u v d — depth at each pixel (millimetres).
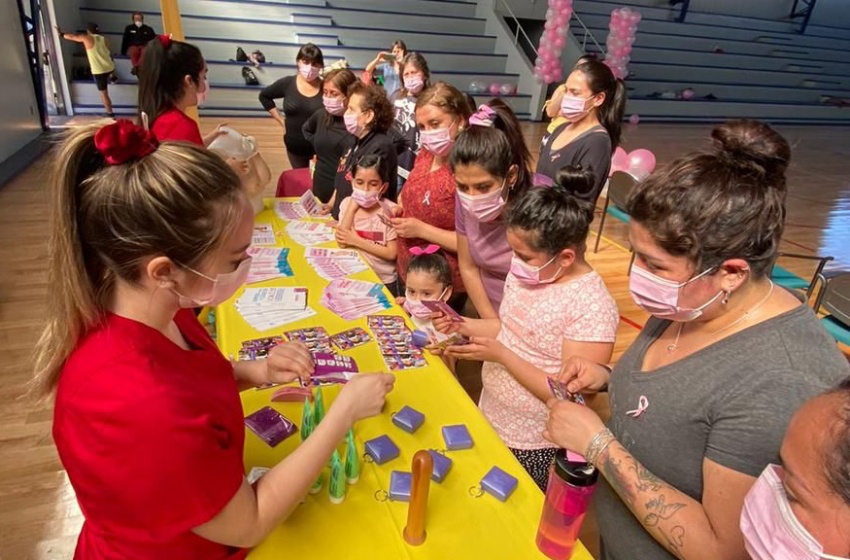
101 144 709
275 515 873
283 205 2811
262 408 1293
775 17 13836
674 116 11133
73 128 759
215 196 753
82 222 728
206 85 2336
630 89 11039
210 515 757
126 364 727
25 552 1760
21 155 5777
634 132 9594
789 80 12844
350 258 2229
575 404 1017
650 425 917
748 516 665
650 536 977
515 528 1036
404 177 3479
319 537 989
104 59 7348
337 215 2682
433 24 10367
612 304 1393
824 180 7371
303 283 1997
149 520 742
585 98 2605
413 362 1533
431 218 2230
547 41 8344
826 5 14125
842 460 526
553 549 972
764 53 13016
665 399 891
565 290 1404
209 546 859
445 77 9867
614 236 4973
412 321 1768
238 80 8594
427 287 1843
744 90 12008
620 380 1032
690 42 12273
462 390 1422
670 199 794
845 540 548
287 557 944
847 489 525
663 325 1013
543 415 1526
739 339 829
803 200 6438
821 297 2621
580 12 11586
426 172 2260
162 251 736
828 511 549
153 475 710
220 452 771
